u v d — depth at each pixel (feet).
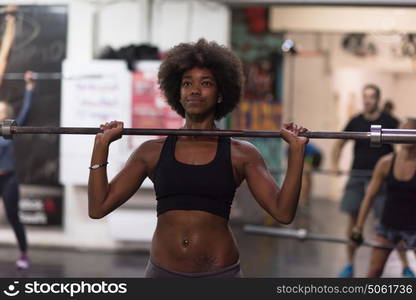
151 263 13.25
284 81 61.11
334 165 32.81
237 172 13.16
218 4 33.58
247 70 16.35
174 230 13.01
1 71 33.63
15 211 29.68
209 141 13.30
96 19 33.83
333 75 60.18
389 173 22.45
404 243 22.47
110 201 13.20
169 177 13.01
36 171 33.94
